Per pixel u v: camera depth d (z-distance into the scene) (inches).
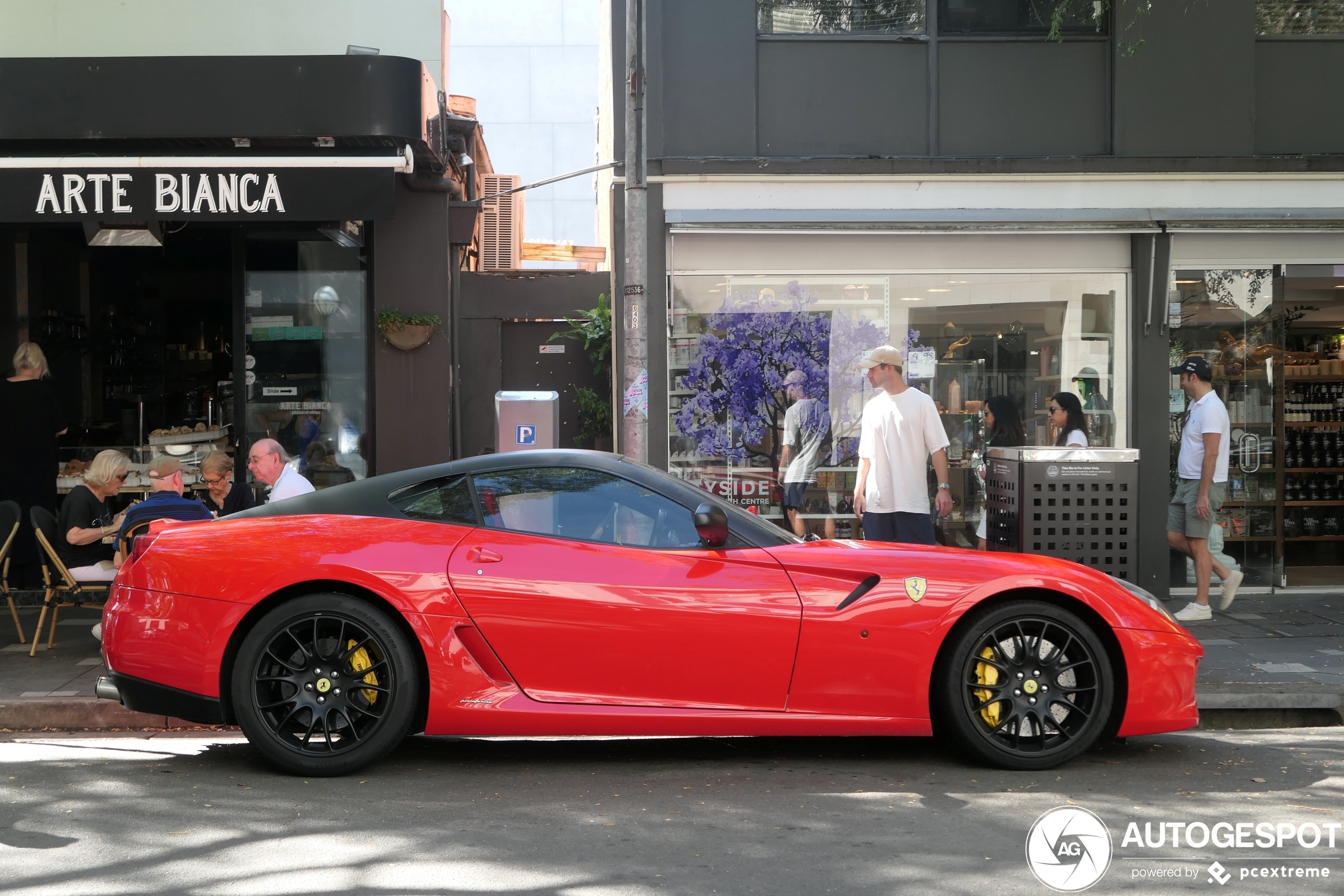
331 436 384.2
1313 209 362.3
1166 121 361.4
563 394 518.6
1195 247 365.4
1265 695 237.3
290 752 183.3
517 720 181.8
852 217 353.4
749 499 363.6
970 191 358.6
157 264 480.4
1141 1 358.6
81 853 147.5
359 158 308.8
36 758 201.0
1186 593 371.6
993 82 362.9
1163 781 184.2
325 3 364.8
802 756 200.7
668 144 356.8
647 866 142.2
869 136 361.4
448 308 375.9
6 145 314.8
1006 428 353.4
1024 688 189.0
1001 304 363.9
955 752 204.1
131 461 394.3
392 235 373.7
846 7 361.1
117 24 362.6
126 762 197.5
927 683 185.5
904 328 363.9
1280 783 183.5
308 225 381.4
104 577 289.3
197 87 306.2
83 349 447.5
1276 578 382.3
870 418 292.0
